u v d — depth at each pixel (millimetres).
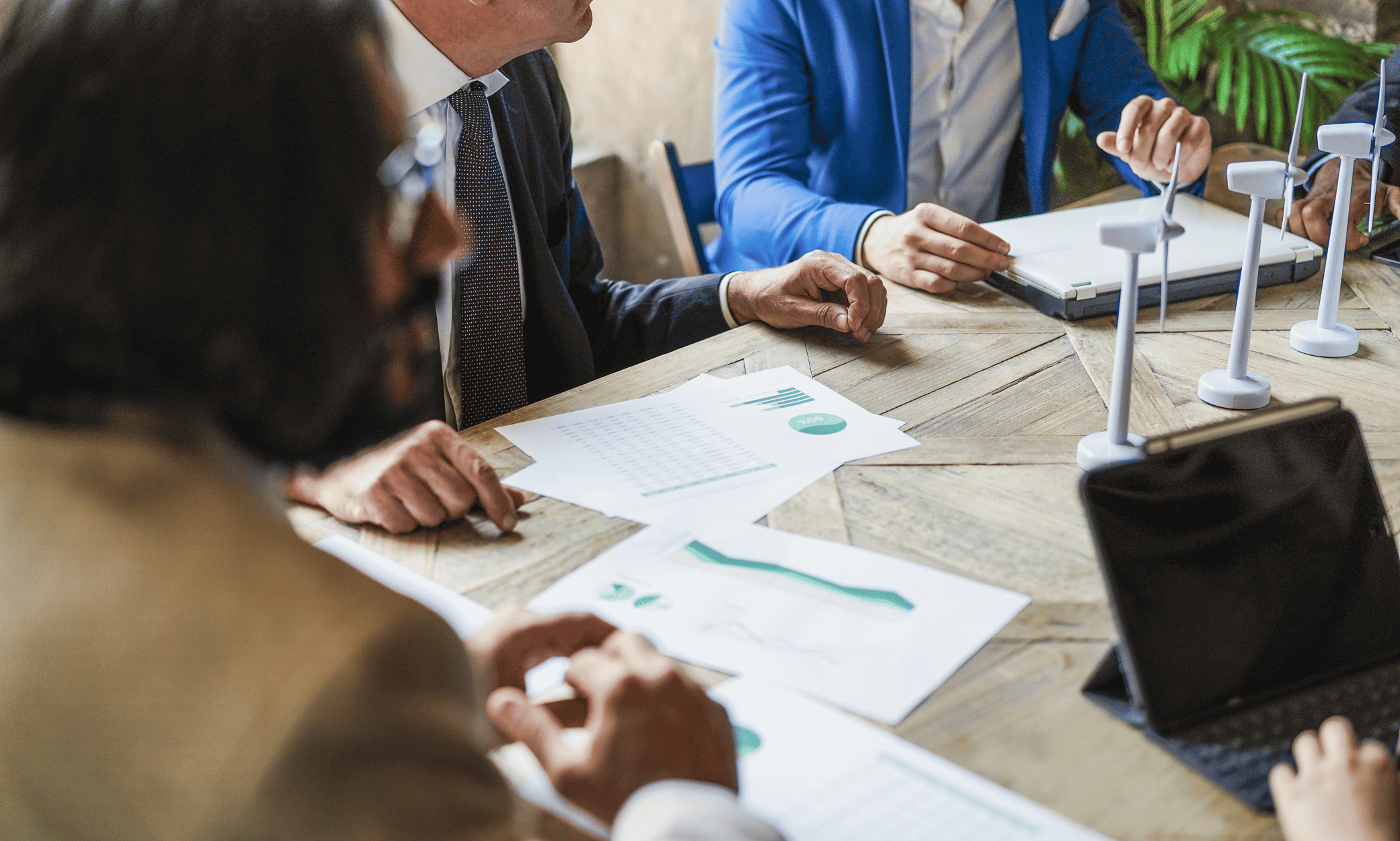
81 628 372
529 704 594
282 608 376
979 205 2227
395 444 936
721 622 756
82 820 364
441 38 1300
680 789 485
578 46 3043
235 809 344
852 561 824
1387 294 1363
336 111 398
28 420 408
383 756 359
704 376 1200
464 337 1388
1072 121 3008
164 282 375
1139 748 626
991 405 1102
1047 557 821
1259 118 2867
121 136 370
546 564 841
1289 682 678
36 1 392
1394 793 555
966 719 653
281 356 399
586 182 3006
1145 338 1259
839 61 1992
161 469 405
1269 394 1089
